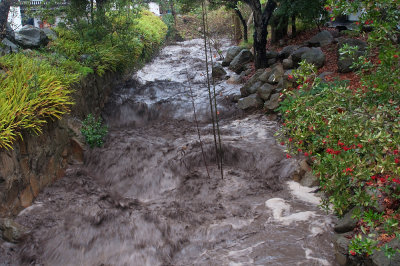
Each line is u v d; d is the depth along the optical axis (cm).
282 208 583
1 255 486
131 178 732
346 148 321
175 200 650
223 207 604
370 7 322
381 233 414
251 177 711
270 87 1023
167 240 518
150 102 1162
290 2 1236
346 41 996
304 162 689
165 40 2350
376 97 362
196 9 1098
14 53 838
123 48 1253
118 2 1189
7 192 535
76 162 773
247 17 2030
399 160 288
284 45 1473
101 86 1088
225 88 1260
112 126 1027
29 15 1199
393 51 322
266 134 869
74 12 1139
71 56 1027
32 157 609
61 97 690
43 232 529
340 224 483
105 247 509
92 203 621
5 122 541
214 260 468
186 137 909
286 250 475
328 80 909
